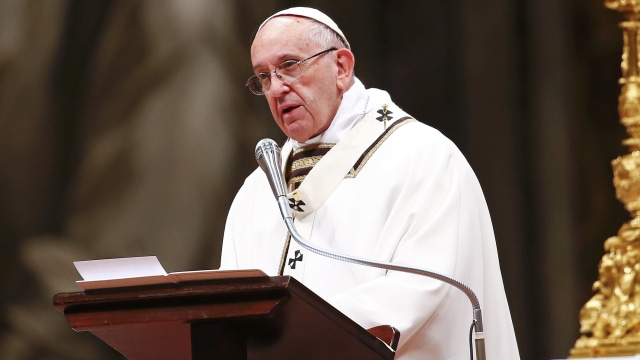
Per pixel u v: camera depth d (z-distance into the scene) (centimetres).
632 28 1883
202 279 980
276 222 1440
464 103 3641
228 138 3488
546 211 3519
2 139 3516
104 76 3538
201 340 994
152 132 3481
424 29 3753
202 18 3525
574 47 3559
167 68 3503
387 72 3769
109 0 3566
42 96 3528
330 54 1407
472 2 3662
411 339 1298
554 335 3466
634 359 1680
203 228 3434
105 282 1000
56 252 3456
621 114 1881
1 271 3456
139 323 1000
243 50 3566
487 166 3581
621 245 1862
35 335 3397
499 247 3522
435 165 1372
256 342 1052
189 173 3462
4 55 3519
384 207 1358
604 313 1823
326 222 1382
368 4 3797
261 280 967
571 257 3488
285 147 1489
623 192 1862
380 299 1259
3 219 3488
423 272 1115
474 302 1118
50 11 3544
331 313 991
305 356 1074
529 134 3572
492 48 3622
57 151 3522
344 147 1409
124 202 3466
